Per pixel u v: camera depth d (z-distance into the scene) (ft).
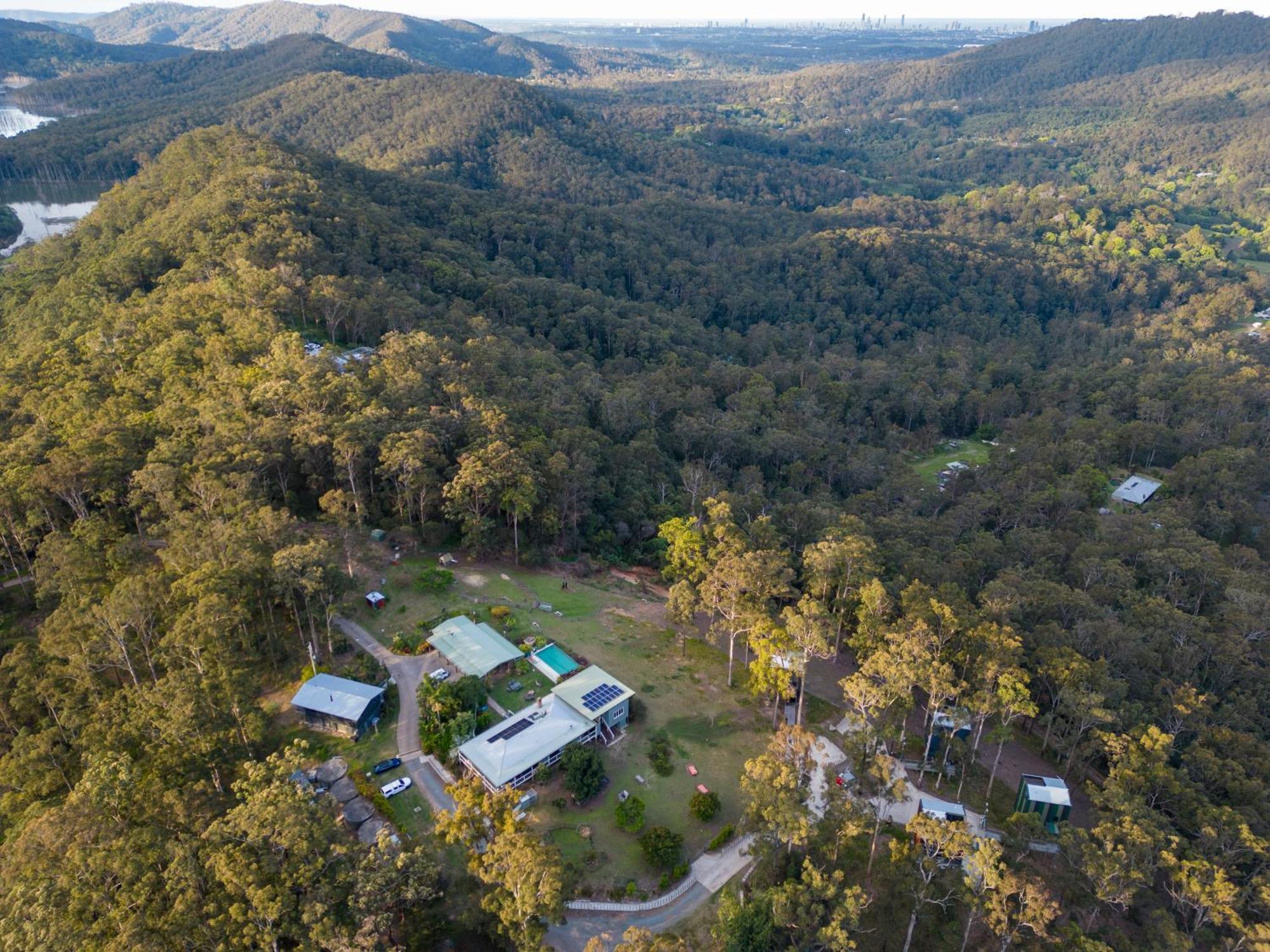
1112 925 167.84
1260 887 154.51
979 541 315.58
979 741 218.38
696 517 302.86
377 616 246.27
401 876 143.64
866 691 187.32
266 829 139.33
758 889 166.71
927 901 162.71
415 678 220.84
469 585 266.98
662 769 197.77
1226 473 396.37
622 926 159.74
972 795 201.98
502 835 146.10
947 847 155.02
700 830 182.19
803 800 166.09
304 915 133.69
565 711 203.31
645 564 305.94
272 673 217.97
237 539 214.28
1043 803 185.68
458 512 275.39
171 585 204.23
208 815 153.58
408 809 179.11
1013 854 181.16
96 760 160.45
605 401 396.98
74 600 209.67
